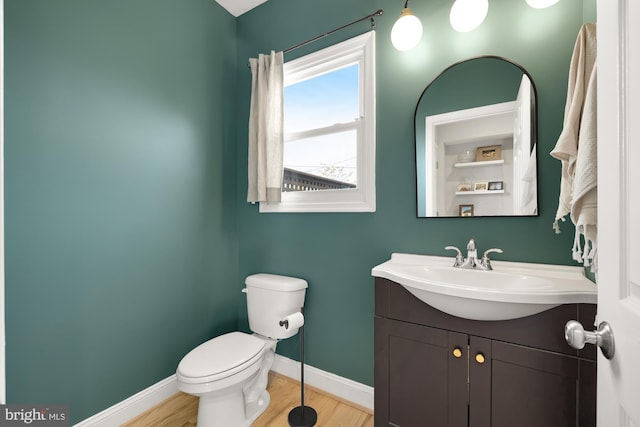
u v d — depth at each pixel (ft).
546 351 3.18
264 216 6.82
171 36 5.77
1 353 1.87
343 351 5.83
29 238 4.00
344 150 6.05
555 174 4.02
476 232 4.56
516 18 4.26
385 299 4.16
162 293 5.62
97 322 4.70
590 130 2.39
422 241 4.99
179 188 5.91
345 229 5.78
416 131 4.97
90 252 4.61
